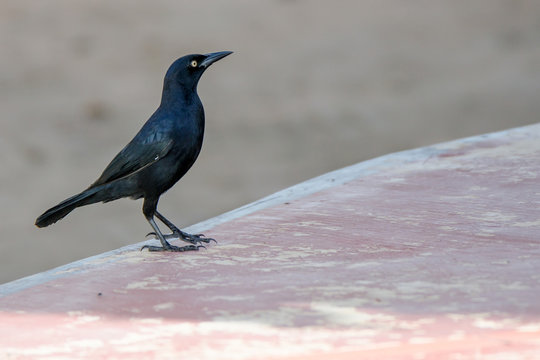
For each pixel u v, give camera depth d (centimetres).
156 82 3394
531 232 751
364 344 516
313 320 561
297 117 3056
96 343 545
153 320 580
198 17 4047
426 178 970
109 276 691
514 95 3253
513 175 958
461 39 3847
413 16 4091
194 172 2502
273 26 3984
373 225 799
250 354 513
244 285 648
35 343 550
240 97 3281
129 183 873
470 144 1134
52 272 712
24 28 3894
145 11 4094
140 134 875
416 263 677
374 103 3189
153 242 827
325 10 4156
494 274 638
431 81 3416
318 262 697
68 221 2122
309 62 3622
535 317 543
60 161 2650
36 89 3316
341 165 2603
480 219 798
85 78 3431
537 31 3916
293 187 980
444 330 529
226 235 803
